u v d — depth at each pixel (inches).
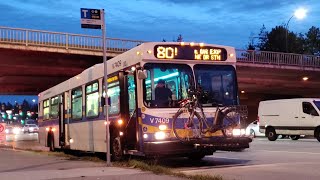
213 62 597.9
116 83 645.9
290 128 1277.1
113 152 649.0
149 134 560.1
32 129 3031.5
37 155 842.2
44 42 1549.0
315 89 2459.4
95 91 730.8
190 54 588.7
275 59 2031.3
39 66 1617.9
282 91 2522.1
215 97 589.9
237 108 589.6
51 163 648.4
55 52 1571.1
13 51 1505.9
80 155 851.4
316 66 2149.4
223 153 797.2
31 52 1539.1
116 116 640.4
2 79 1852.9
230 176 480.4
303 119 1245.1
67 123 885.8
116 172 507.2
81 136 795.4
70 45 1600.6
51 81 1907.0
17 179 464.1
